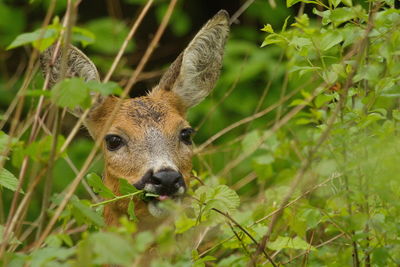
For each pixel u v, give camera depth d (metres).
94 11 21.61
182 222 9.50
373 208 9.16
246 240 9.79
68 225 11.92
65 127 16.61
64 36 8.33
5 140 9.36
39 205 15.51
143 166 11.16
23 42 7.73
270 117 17.19
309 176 9.65
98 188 9.34
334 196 8.65
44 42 8.02
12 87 18.11
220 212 9.20
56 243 7.36
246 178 13.30
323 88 9.13
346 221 8.62
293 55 9.45
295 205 9.78
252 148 11.44
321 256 9.69
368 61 9.05
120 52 9.53
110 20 18.02
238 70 17.70
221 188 9.83
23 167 9.41
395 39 8.70
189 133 11.84
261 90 17.88
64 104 7.66
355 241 8.80
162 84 12.91
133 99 12.28
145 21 21.89
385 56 8.55
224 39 13.07
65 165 15.98
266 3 19.27
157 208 10.46
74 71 12.26
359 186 8.63
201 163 14.00
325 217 9.18
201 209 9.73
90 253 6.56
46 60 11.94
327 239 11.13
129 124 11.57
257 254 8.68
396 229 8.49
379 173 8.41
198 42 12.84
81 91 7.67
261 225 10.28
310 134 9.41
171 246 7.16
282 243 9.80
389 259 8.79
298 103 8.99
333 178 9.12
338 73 8.88
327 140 8.73
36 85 13.20
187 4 22.45
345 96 8.44
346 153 8.62
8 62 19.69
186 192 10.58
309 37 8.99
